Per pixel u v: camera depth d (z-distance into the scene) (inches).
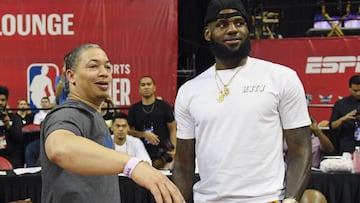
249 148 83.1
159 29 260.1
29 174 169.2
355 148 191.6
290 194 82.4
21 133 215.0
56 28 261.7
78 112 69.6
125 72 261.4
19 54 261.9
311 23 350.3
